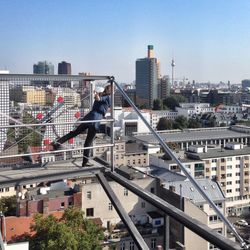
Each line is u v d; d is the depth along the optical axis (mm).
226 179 87438
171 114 199875
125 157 84500
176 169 68812
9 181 7266
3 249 5359
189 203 42656
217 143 117188
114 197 7328
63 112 8547
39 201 40906
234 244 4859
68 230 30141
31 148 8359
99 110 8344
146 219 45844
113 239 41875
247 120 181875
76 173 7781
